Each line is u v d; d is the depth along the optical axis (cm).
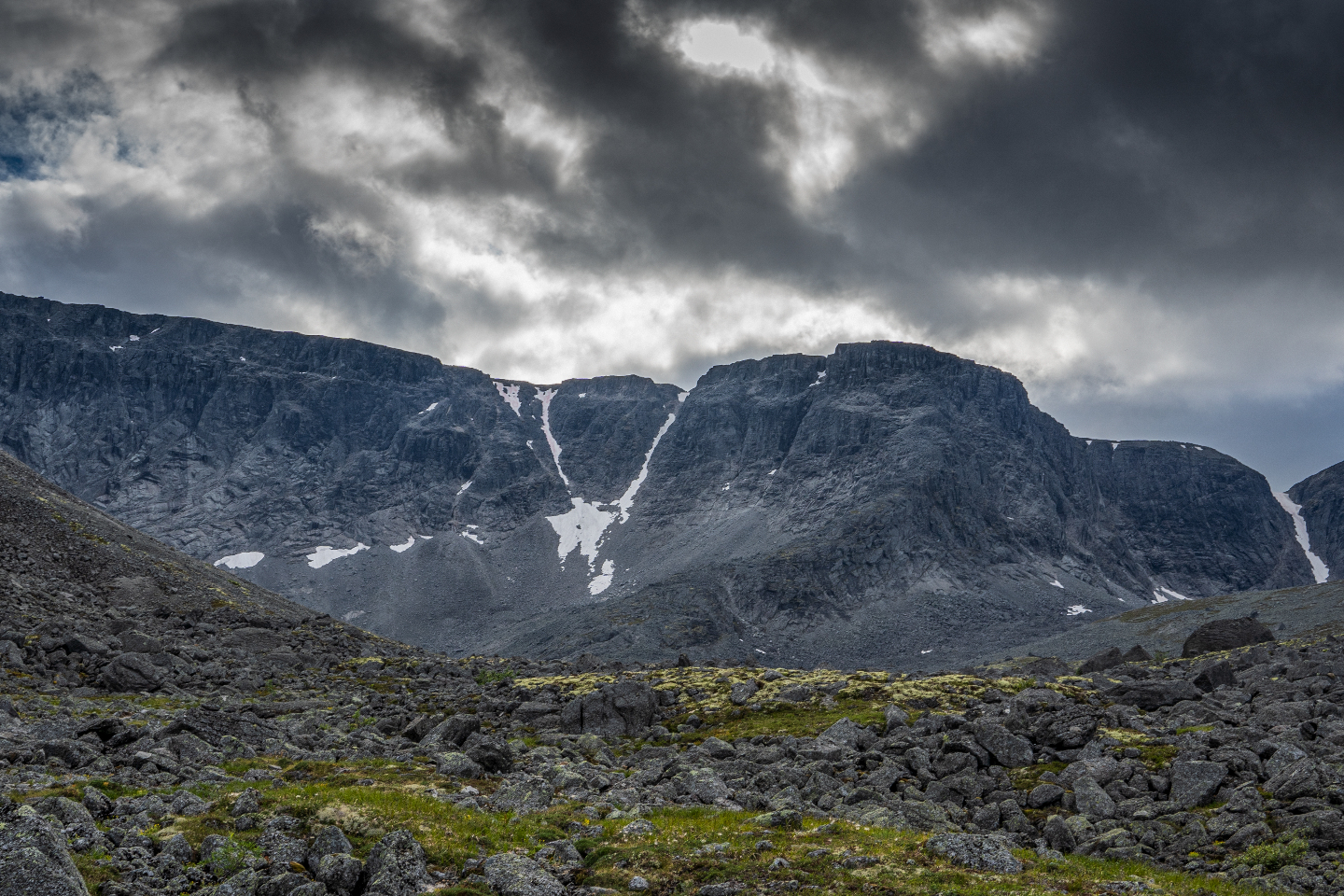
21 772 3547
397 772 4472
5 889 2034
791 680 8200
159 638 8788
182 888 2528
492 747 4931
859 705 7050
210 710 5384
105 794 3391
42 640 7488
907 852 3120
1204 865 3688
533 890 2702
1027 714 5906
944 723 5772
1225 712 5747
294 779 4153
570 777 4447
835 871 2909
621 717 6969
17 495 13088
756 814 3934
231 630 10581
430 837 3073
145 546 14600
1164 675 8094
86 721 5306
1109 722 5759
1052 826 4125
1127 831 4088
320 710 7088
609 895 2758
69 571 11256
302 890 2508
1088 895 2764
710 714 7288
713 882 2842
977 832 4231
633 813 3744
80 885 2191
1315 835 3728
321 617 15025
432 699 8125
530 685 8912
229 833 2933
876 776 4875
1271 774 4450
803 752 5431
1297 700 5941
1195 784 4394
